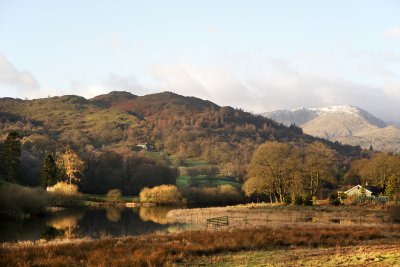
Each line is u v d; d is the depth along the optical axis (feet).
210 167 610.24
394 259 75.41
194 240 110.73
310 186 342.44
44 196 270.05
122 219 241.35
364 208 256.32
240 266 77.20
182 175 582.76
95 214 277.85
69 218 242.58
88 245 102.99
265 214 240.32
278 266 74.79
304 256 87.04
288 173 315.99
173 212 277.64
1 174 362.53
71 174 397.80
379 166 383.45
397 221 191.72
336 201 287.48
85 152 548.31
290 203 295.89
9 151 339.16
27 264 78.28
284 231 129.39
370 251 89.51
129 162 518.37
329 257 83.56
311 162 320.50
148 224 212.43
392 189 304.09
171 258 84.43
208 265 80.02
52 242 117.70
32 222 213.66
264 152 319.27
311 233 123.95
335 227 148.36
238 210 267.80
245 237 113.70
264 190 328.29
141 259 81.71
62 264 79.36
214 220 209.56
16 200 227.61
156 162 555.28
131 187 487.20
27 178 417.69
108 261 80.89
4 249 96.17
